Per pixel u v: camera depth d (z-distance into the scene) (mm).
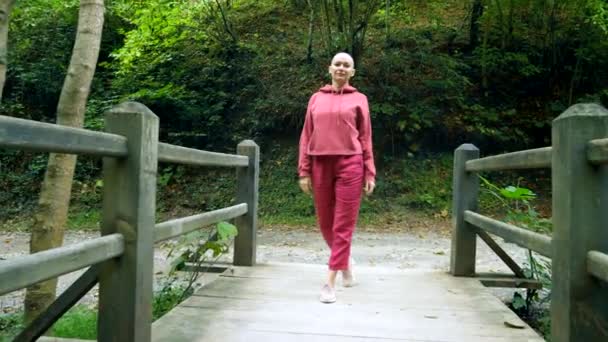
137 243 1813
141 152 1820
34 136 1276
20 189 10273
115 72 10977
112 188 1828
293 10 12469
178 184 10211
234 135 10406
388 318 2592
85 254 1546
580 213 1704
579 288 1699
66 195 3576
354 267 3982
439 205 8930
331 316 2609
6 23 2902
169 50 10914
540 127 9633
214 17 11055
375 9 9938
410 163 9672
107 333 1821
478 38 10633
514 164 2430
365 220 8594
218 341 2215
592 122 1702
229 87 10906
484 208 8695
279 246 6906
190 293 3594
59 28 11711
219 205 9602
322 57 10773
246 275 3537
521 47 10422
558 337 1815
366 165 2990
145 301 1898
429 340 2266
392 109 9492
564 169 1770
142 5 10242
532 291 3676
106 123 1831
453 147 9812
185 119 10656
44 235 3488
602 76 10148
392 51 10203
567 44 10164
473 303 2896
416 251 6512
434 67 10172
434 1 10562
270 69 10914
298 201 9211
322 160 2957
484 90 10289
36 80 11328
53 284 3549
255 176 3902
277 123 10305
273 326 2430
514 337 2318
